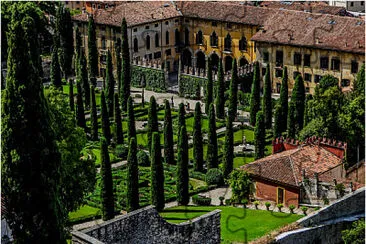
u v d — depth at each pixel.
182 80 150.12
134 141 87.38
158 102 144.62
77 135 78.19
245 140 120.25
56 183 50.47
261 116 106.94
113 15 159.88
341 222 77.75
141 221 59.50
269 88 126.38
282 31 148.00
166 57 166.88
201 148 108.81
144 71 155.62
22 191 49.31
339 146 96.69
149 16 161.88
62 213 51.88
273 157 94.44
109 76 135.25
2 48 146.38
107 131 119.88
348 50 137.25
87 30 162.12
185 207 92.94
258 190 91.62
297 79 117.38
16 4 163.75
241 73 149.75
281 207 88.06
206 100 134.12
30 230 50.06
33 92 48.47
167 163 112.75
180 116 111.69
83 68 140.00
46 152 49.34
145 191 100.44
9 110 48.31
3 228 57.44
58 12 159.75
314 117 104.12
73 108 128.50
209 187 102.25
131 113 116.38
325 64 141.88
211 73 133.12
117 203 95.56
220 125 130.25
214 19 161.12
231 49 161.38
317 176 87.62
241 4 169.88
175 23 167.00
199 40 165.88
